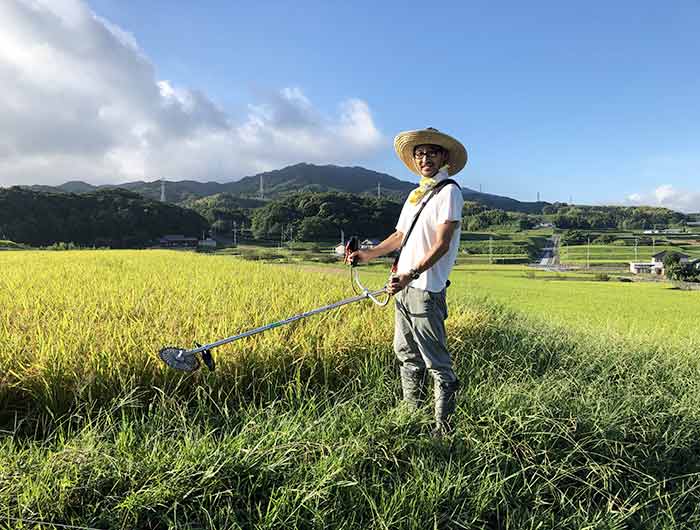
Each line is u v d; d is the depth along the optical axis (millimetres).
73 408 2684
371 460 2543
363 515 2215
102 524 1947
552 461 2783
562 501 2477
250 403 2957
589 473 2693
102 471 2117
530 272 67125
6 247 52469
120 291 5406
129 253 19891
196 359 2814
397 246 3369
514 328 5363
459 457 2688
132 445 2387
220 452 2316
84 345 3023
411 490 2320
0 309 4285
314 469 2301
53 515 1921
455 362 4102
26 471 2094
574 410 3303
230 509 2023
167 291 5602
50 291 5445
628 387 3969
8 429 2553
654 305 24016
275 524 2025
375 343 3850
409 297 3062
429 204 3051
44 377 2697
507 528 2240
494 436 2857
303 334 3650
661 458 3041
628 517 2482
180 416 2611
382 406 3285
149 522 1997
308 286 6473
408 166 3410
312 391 3232
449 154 3238
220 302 4730
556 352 4852
